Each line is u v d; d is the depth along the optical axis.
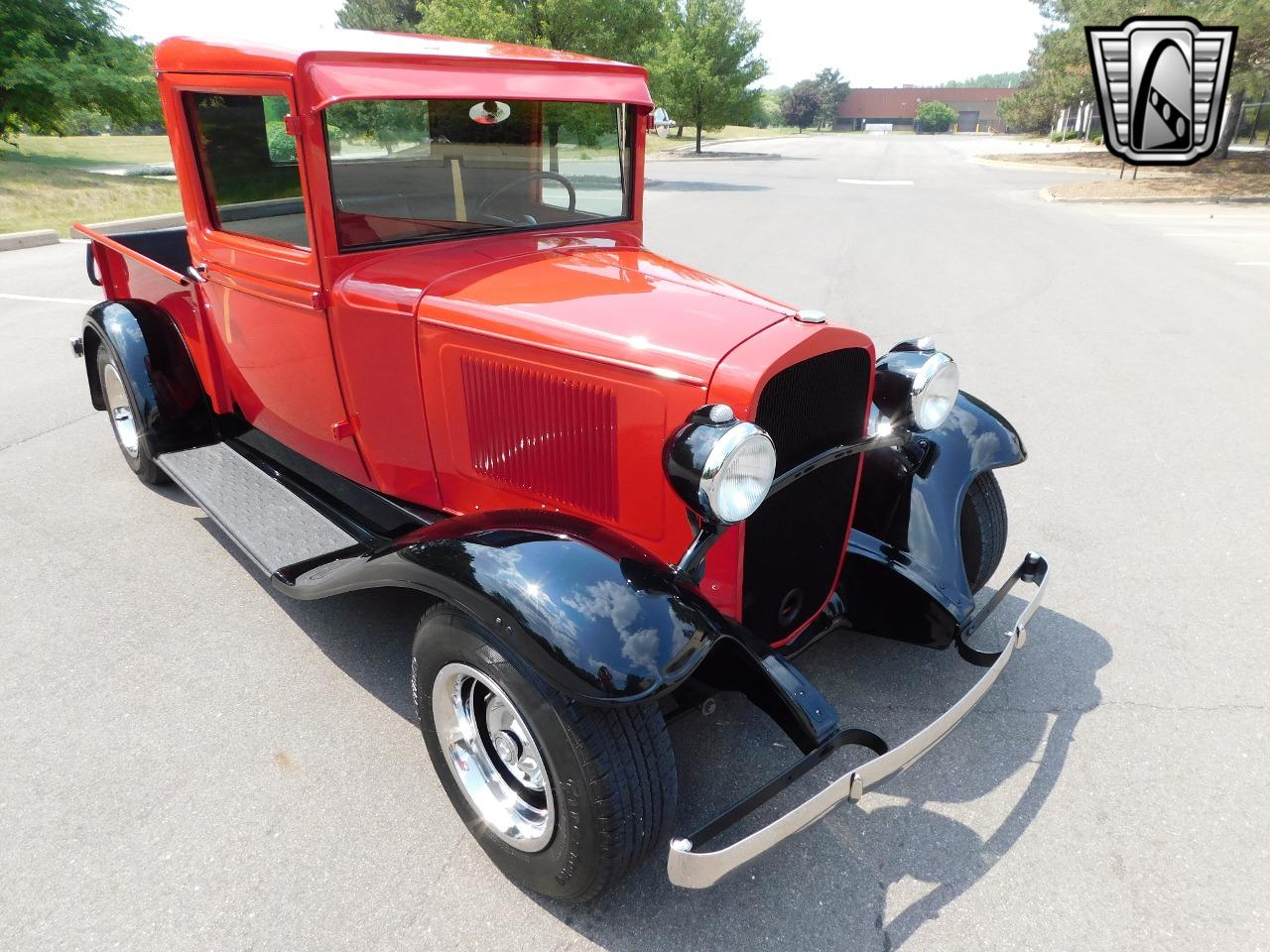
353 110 2.77
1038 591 2.86
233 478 3.62
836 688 3.12
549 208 3.35
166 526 4.25
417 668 2.34
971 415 3.21
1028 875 2.37
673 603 2.06
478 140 3.05
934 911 2.27
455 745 2.36
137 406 3.91
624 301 2.61
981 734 2.89
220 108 3.10
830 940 2.20
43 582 3.76
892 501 3.01
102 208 14.71
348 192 2.88
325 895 2.31
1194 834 2.49
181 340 4.08
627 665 1.91
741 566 2.41
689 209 16.69
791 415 2.36
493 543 2.16
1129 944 2.16
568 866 2.12
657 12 22.55
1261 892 2.30
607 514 2.58
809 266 10.70
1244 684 3.10
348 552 2.95
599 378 2.42
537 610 1.97
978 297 9.10
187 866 2.40
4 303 8.52
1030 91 56.34
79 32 19.91
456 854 2.45
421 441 3.01
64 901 2.28
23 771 2.73
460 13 20.34
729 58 36.03
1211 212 16.92
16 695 3.06
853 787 2.08
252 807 2.60
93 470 4.88
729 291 2.79
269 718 2.97
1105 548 4.00
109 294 4.92
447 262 2.98
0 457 5.02
